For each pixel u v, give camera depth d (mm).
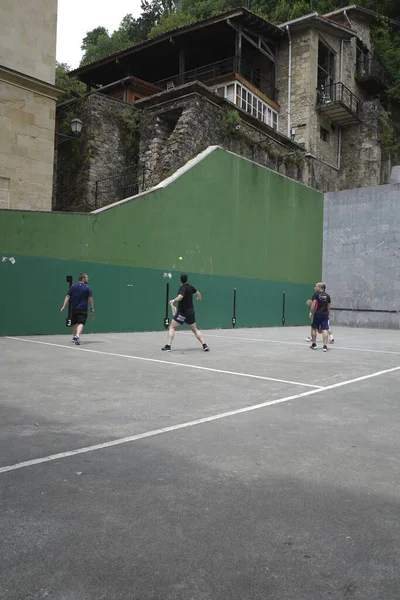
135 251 15844
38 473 3373
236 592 2055
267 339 14641
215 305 18828
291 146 28594
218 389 6531
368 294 23266
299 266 23344
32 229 13328
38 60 16984
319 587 2096
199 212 18156
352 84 34750
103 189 20984
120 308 15367
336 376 7855
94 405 5445
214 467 3570
